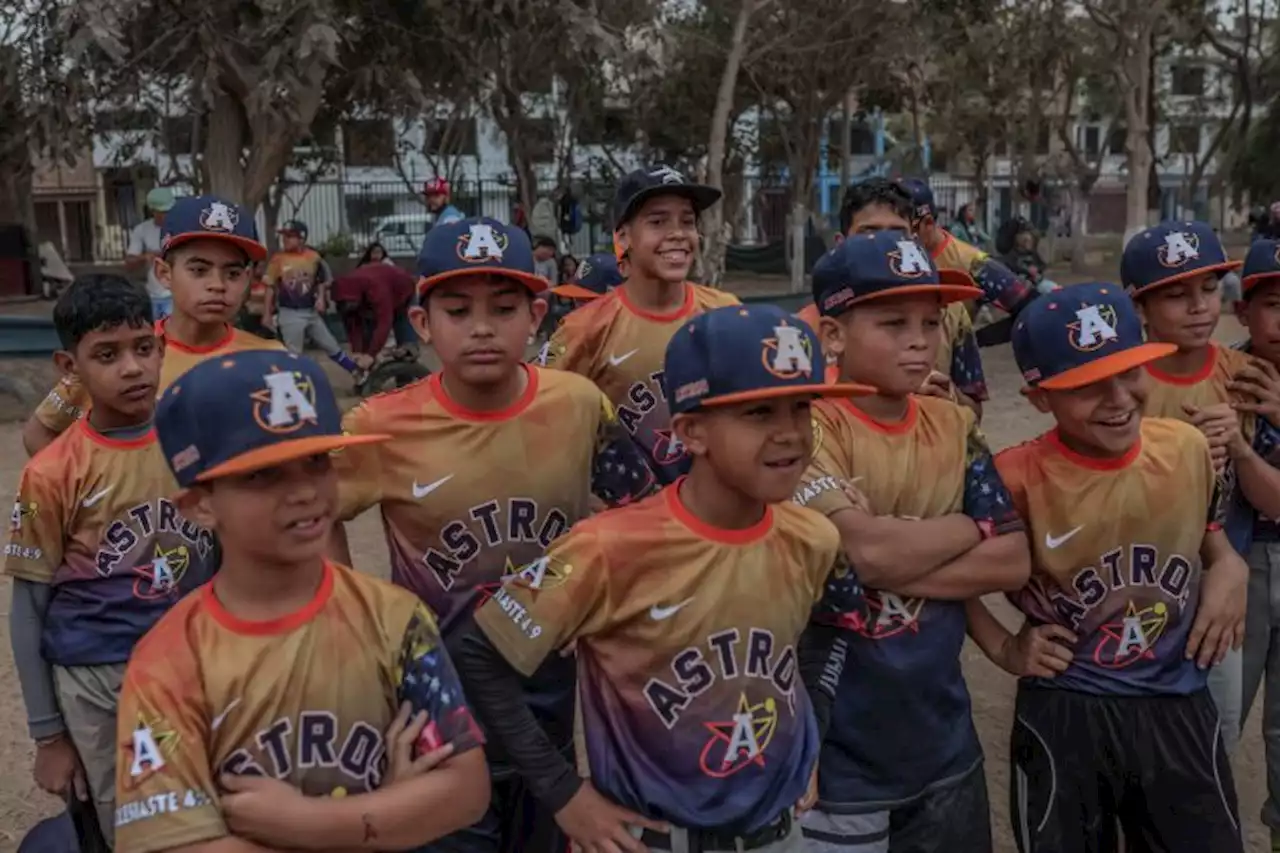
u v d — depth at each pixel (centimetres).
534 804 341
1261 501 380
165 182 2030
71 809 363
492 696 279
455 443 335
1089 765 339
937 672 329
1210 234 390
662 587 274
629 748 279
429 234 327
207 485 233
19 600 355
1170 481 334
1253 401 399
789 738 284
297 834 235
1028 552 331
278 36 1187
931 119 3528
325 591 249
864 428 331
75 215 3322
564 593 273
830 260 330
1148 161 2023
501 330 319
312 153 2464
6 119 1425
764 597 277
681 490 282
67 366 364
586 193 2850
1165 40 3291
